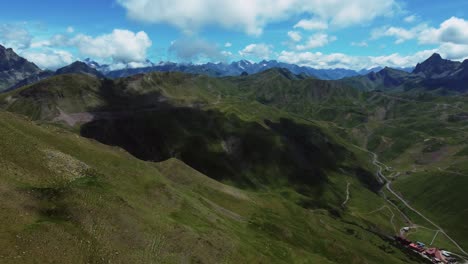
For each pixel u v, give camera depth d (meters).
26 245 47.97
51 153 81.69
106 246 58.06
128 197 82.06
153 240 68.38
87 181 77.69
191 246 75.00
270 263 92.25
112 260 55.56
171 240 73.00
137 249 63.00
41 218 56.12
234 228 118.69
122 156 117.56
